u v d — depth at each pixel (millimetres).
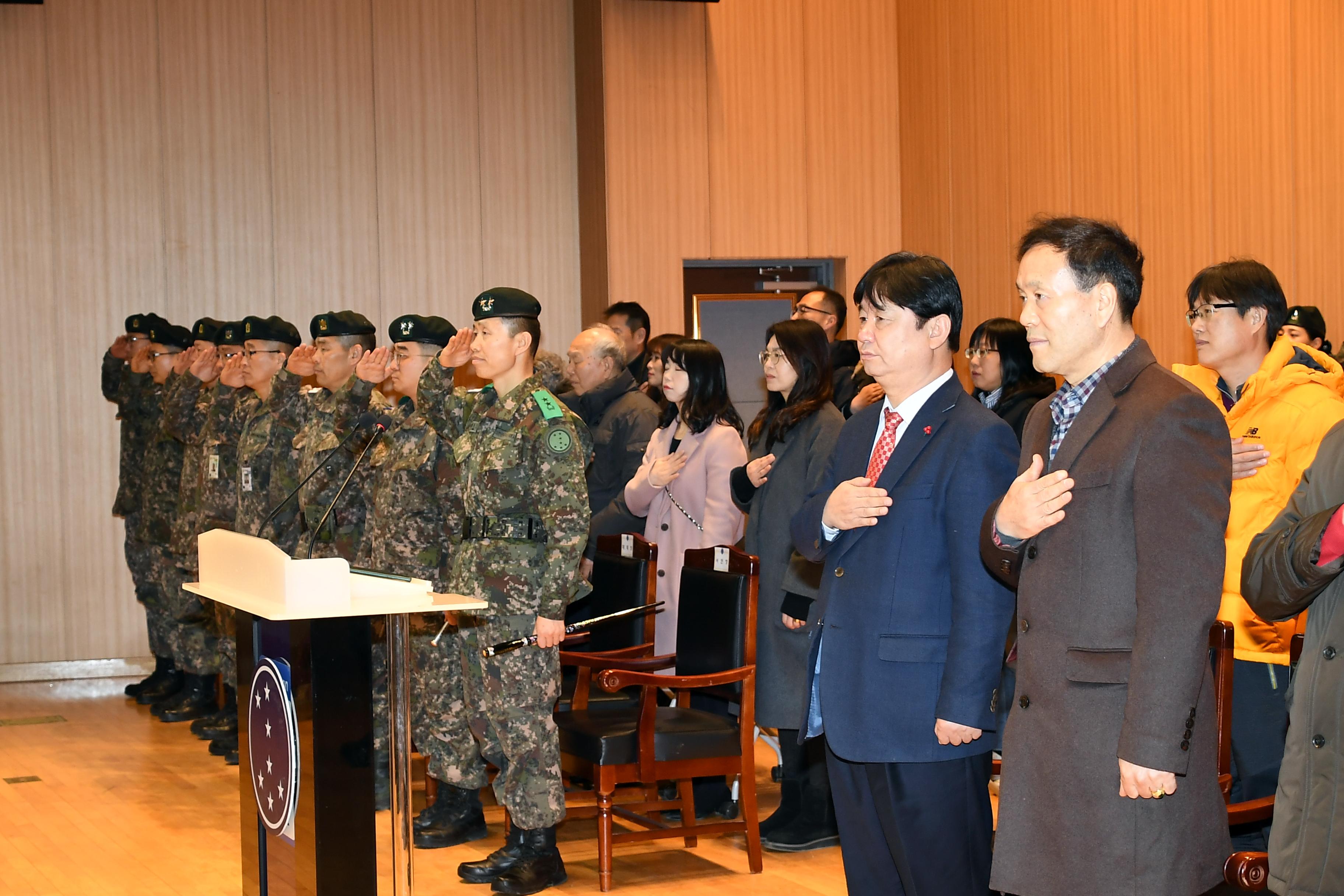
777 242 7727
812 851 3900
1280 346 2883
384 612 2314
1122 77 5711
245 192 7469
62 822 4457
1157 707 1764
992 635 2162
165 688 6605
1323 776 1806
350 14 7609
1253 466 2613
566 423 3578
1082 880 1879
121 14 7285
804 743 3955
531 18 7895
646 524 4594
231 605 2494
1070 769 1896
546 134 7934
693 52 7590
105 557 7344
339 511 4625
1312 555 1782
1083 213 6004
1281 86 4809
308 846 2314
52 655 7277
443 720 4016
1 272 7145
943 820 2254
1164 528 1810
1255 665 2822
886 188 7879
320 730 2297
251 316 7422
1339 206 4547
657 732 3562
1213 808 1911
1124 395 1949
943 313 2344
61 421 7250
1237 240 5051
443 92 7758
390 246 7680
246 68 7465
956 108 7129
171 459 6273
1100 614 1893
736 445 4320
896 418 2410
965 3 7008
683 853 3885
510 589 3527
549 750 3584
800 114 7766
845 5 7832
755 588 3701
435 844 3998
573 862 3809
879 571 2303
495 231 7844
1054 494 1916
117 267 7297
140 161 7320
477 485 3605
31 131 7180
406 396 4488
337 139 7594
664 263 7539
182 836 4266
